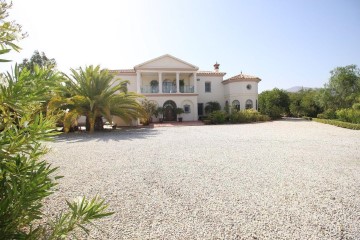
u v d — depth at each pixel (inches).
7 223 55.4
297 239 131.4
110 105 776.3
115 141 526.9
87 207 65.1
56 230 62.7
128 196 195.9
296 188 215.6
